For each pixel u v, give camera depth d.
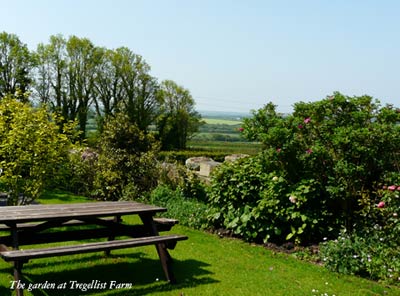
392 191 6.22
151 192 10.77
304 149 7.41
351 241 6.35
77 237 5.62
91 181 11.98
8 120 7.68
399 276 5.51
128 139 11.94
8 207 5.38
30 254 4.16
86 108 35.66
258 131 7.78
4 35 33.81
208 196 9.27
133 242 4.89
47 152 7.43
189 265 5.93
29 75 34.69
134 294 4.74
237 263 6.16
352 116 7.29
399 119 7.01
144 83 37.88
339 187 6.86
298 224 7.17
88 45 36.34
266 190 7.62
